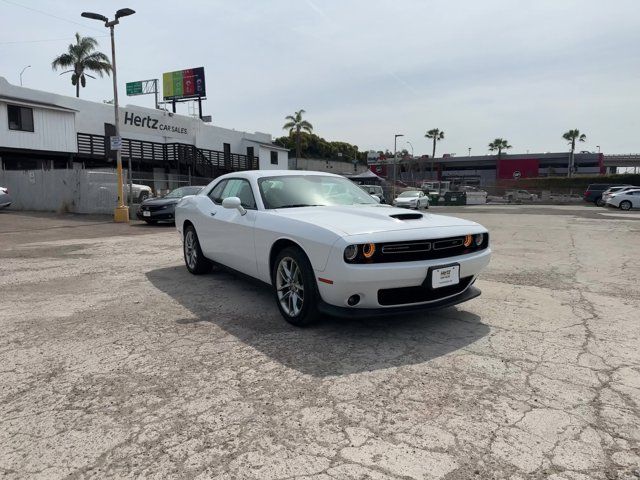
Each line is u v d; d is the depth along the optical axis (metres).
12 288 5.63
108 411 2.61
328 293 3.64
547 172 86.75
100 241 10.52
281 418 2.52
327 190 5.22
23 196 21.09
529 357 3.37
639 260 7.78
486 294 5.33
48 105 24.47
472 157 91.25
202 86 42.19
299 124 61.19
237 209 4.97
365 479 2.01
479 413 2.57
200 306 4.75
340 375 3.06
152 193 22.83
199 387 2.90
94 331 3.98
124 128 30.12
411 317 4.35
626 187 32.75
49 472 2.08
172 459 2.16
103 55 40.22
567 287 5.71
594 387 2.89
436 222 4.09
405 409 2.62
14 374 3.11
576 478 2.02
